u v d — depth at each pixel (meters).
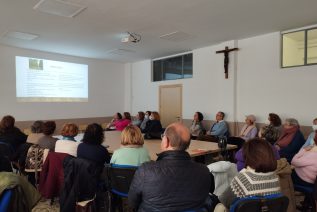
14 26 4.59
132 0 3.44
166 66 7.43
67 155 2.53
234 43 5.52
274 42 4.95
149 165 1.41
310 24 4.46
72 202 2.15
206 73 6.21
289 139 3.84
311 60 4.52
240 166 2.23
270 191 1.47
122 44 5.93
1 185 1.32
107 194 2.36
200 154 2.94
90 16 4.05
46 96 6.86
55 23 4.41
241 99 5.53
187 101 6.73
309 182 2.40
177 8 3.72
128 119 6.83
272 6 3.64
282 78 4.86
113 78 8.38
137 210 1.50
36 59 6.64
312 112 4.48
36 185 2.89
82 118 7.61
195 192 1.37
